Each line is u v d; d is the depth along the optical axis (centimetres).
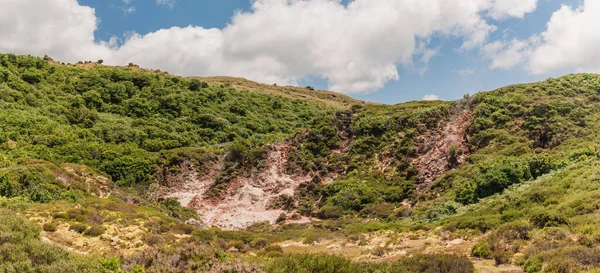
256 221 4378
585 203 1852
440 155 4628
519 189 2783
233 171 5303
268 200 4903
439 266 1299
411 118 5438
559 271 1147
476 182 3300
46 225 1988
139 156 5141
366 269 1191
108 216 2503
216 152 5578
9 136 4319
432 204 3494
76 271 988
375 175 4766
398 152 4978
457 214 2898
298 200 4753
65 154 4534
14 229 1148
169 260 1181
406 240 2278
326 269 1116
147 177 4919
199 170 5253
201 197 4903
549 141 4138
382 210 3906
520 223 1803
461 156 4412
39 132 4694
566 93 5025
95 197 3375
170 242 2162
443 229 2319
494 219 2211
